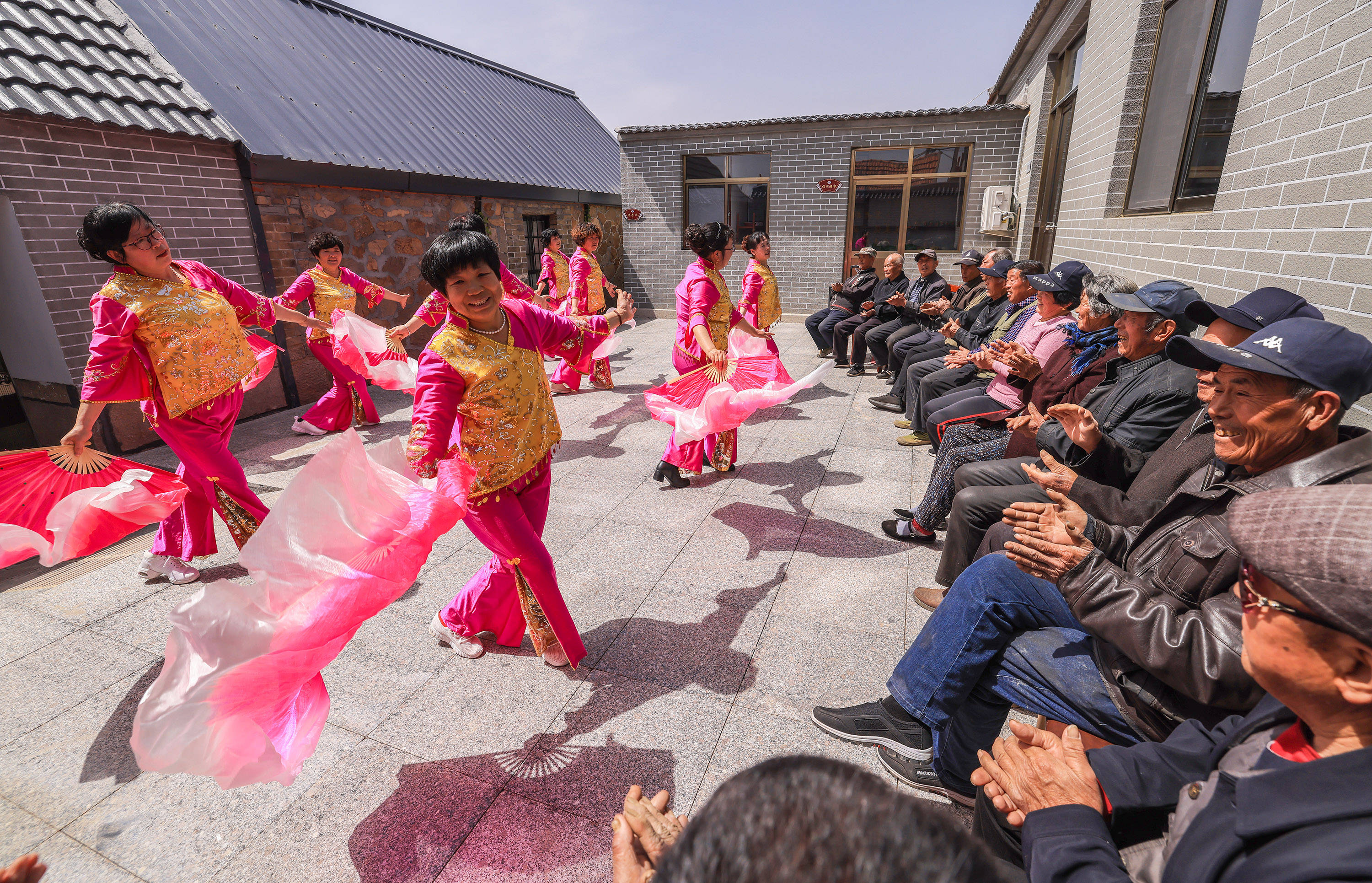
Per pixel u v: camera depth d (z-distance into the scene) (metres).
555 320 2.46
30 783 2.05
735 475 4.58
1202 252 3.45
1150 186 4.50
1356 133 2.28
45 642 2.77
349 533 1.58
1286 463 1.47
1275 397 1.39
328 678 2.49
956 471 3.20
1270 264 2.80
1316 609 0.66
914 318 6.81
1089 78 5.91
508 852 1.79
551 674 2.52
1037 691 1.68
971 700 1.84
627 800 0.92
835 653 2.62
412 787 2.01
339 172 6.56
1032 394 3.46
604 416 6.08
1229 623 1.28
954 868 0.37
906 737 2.00
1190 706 1.41
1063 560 1.49
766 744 2.16
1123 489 2.35
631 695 2.40
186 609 1.28
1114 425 2.53
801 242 11.25
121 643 2.77
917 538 3.54
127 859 1.79
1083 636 1.72
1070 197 6.46
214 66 6.28
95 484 2.73
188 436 2.99
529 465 2.25
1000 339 4.41
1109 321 2.96
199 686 1.28
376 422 5.91
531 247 10.91
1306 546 0.67
